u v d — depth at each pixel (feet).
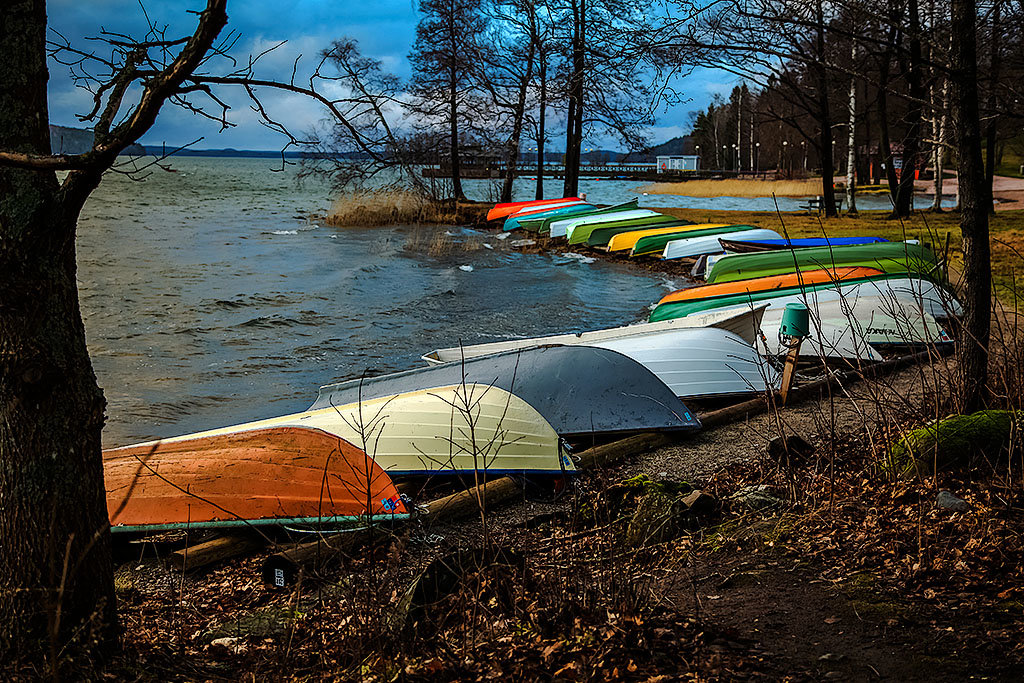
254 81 9.99
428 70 105.91
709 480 21.11
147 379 35.22
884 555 14.60
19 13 10.31
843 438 22.59
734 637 12.28
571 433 24.54
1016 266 46.01
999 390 20.79
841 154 286.05
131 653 11.78
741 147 334.65
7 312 10.41
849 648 11.65
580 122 115.03
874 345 33.63
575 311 51.52
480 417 22.15
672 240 74.49
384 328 45.98
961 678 10.55
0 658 10.66
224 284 59.31
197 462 19.58
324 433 20.76
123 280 59.88
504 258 77.77
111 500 18.20
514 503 20.38
